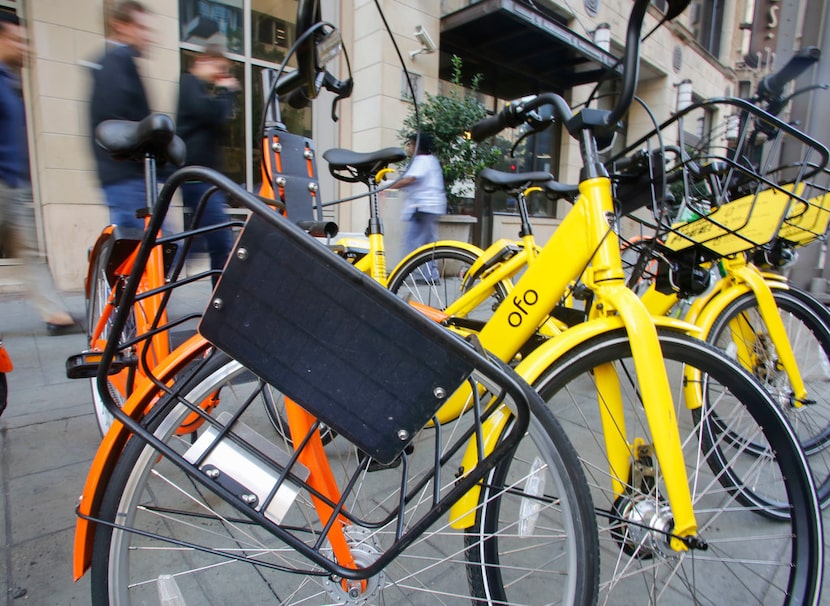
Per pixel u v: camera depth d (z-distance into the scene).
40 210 4.35
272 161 1.31
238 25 5.27
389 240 4.14
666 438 1.04
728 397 1.31
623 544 1.18
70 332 3.32
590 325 1.16
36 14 3.95
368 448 0.81
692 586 1.35
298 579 1.39
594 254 1.23
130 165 2.44
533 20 6.16
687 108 1.43
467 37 6.82
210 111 2.75
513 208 8.01
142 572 1.38
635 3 1.12
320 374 0.79
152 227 0.76
